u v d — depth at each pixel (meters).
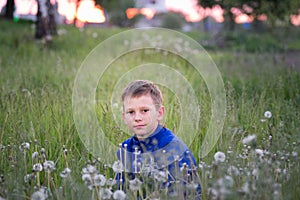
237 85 6.62
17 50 11.05
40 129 4.38
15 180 3.01
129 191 2.95
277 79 6.36
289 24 12.90
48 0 13.88
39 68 8.40
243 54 11.38
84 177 2.75
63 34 14.23
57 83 6.88
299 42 15.26
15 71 7.95
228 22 16.58
